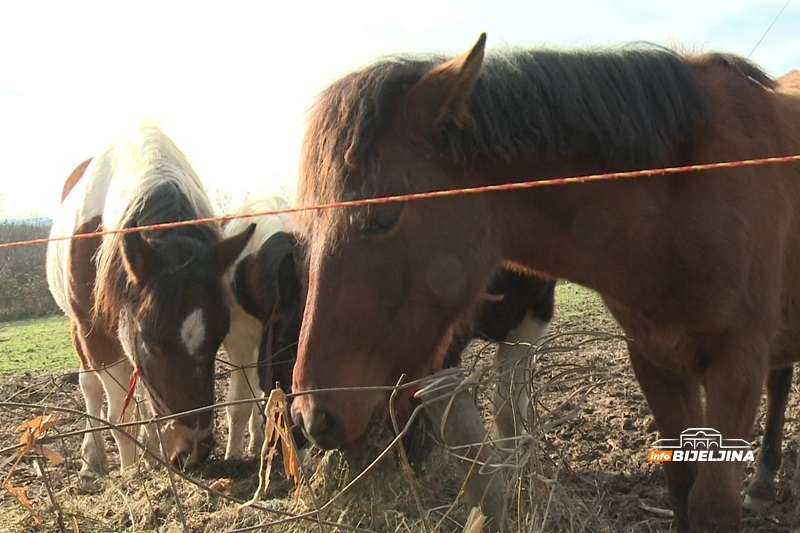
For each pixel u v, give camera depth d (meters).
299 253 4.36
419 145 2.33
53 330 14.32
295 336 4.33
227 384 7.40
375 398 2.35
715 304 2.48
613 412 5.08
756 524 3.52
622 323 2.87
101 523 3.34
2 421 5.73
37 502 3.56
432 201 2.32
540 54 2.54
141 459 4.30
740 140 2.61
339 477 3.17
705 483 2.43
